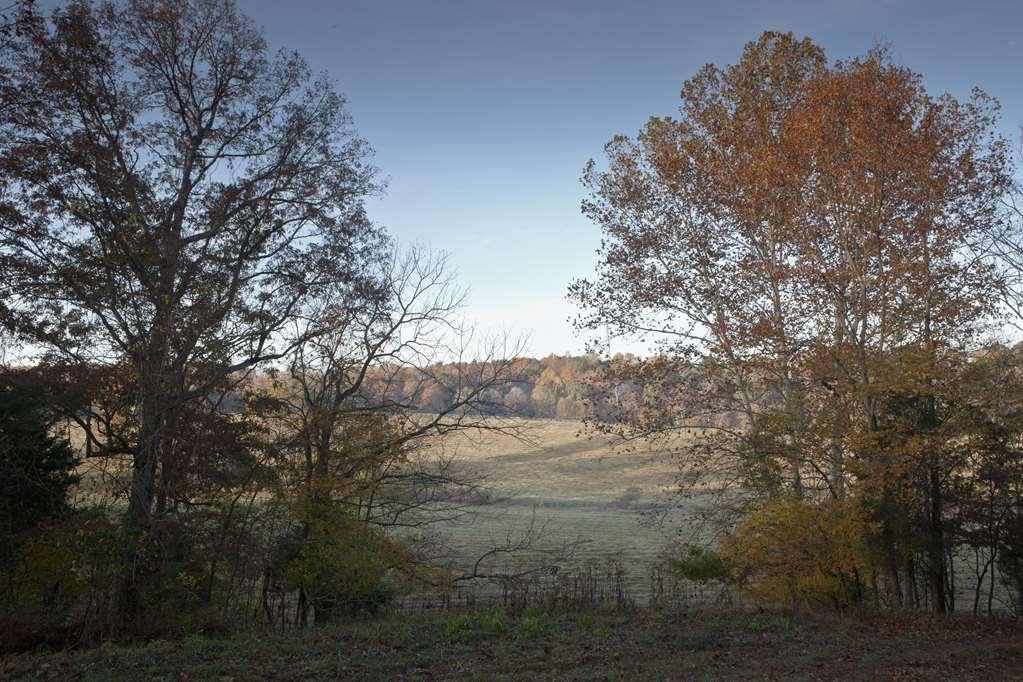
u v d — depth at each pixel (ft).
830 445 67.92
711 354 84.64
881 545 65.57
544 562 77.71
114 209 69.77
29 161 68.03
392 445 75.82
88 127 72.49
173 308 67.00
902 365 66.59
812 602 63.82
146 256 68.74
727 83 88.43
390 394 84.48
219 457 68.80
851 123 73.97
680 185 87.71
